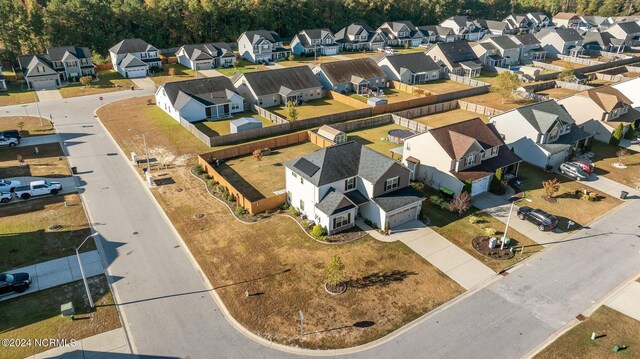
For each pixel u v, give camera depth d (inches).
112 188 1840.6
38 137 2367.1
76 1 4055.1
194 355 1048.2
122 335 1098.7
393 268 1363.2
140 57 3909.9
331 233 1530.5
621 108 2415.1
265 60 4426.7
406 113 2817.4
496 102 3161.9
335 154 1619.1
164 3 4628.4
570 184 1932.8
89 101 3021.7
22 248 1422.2
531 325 1149.7
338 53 4987.7
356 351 1065.5
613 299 1243.2
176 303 1209.4
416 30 5511.8
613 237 1536.7
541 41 4795.8
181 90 2731.3
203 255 1416.1
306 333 1115.9
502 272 1355.8
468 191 1736.0
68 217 1615.4
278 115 2810.0
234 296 1238.3
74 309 1173.1
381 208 1519.4
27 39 3818.9
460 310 1198.3
